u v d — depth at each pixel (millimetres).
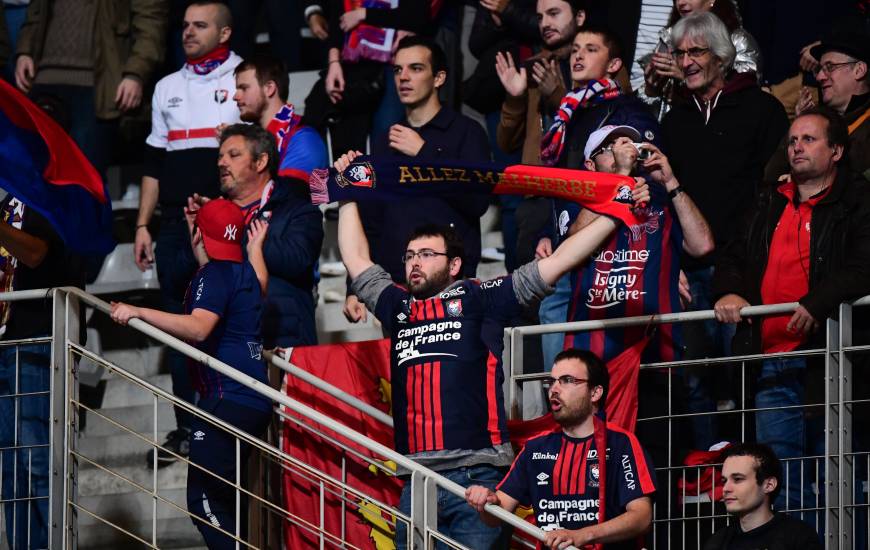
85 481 27219
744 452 20844
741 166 25406
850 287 21844
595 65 24875
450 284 21547
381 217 26031
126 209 32812
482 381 21109
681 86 26141
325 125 30719
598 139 22938
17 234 23578
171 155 30062
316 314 30406
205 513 21516
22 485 23891
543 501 20375
